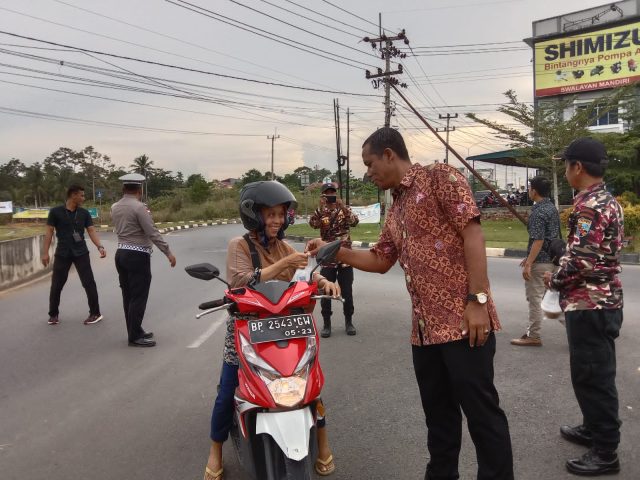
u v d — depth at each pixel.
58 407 4.39
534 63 32.78
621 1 30.02
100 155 82.25
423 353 2.78
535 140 23.80
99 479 3.28
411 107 6.08
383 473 3.28
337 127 34.28
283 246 3.28
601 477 3.15
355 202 51.75
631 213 16.97
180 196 53.97
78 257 7.24
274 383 2.58
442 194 2.55
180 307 8.27
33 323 7.34
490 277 10.45
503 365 5.14
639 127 25.72
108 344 6.23
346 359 5.51
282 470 2.56
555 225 5.55
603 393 3.14
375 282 10.23
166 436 3.84
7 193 76.50
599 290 3.12
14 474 3.35
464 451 3.51
